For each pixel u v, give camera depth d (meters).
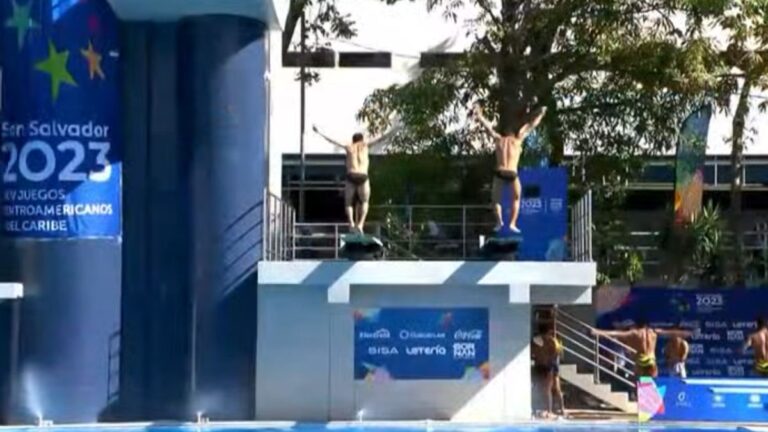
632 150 25.81
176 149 20.88
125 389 20.53
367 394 20.56
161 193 20.84
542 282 20.27
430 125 25.34
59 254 19.91
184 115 20.77
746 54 25.89
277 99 23.59
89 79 20.17
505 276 20.25
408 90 25.05
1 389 19.84
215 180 20.56
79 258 19.98
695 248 27.22
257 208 20.77
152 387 20.55
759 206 36.62
